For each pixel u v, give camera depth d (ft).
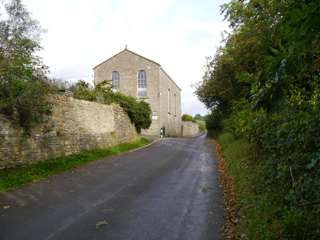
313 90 16.06
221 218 19.71
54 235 17.53
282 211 15.80
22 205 23.56
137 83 122.31
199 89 77.10
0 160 32.78
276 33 8.75
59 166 39.04
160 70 122.93
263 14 21.98
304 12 6.88
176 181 31.50
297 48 7.75
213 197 24.93
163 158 49.42
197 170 38.06
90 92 66.33
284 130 17.94
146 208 22.29
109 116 60.39
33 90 35.19
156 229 18.08
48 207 22.98
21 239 17.07
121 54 124.98
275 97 9.09
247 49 32.42
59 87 50.19
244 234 15.75
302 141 16.60
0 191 27.43
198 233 17.26
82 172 37.22
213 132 105.09
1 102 32.55
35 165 36.94
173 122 150.20
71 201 24.57
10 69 32.45
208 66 63.46
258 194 20.48
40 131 39.24
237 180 27.32
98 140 54.80
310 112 16.16
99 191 27.78
